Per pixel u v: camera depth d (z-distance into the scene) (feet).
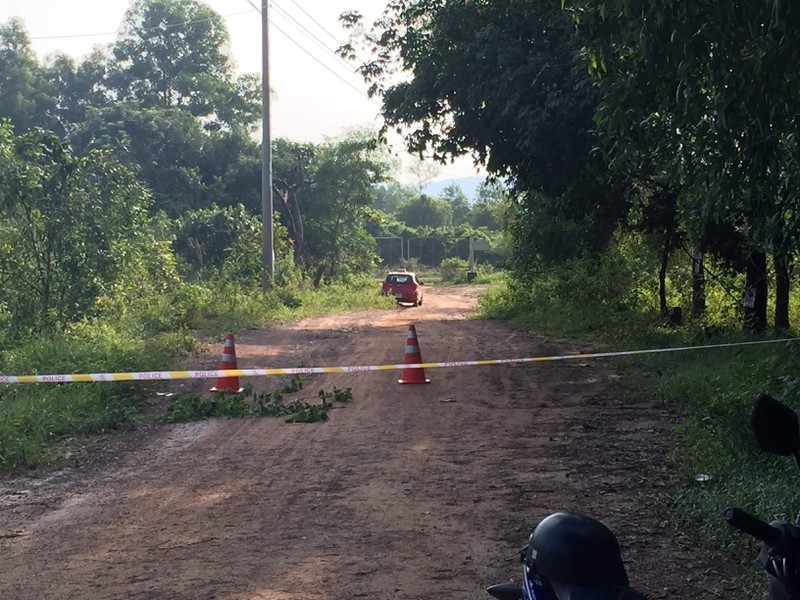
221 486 25.41
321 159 177.78
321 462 27.99
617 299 77.20
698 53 20.62
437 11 56.59
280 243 126.93
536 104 50.11
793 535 8.75
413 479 25.64
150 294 77.77
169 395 40.93
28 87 194.80
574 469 26.37
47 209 61.67
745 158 22.15
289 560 19.07
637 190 52.26
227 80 219.61
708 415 27.43
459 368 48.83
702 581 17.54
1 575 18.52
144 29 211.61
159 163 171.83
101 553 19.80
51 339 53.01
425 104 57.82
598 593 8.07
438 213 364.17
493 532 20.77
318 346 63.98
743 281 66.28
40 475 27.48
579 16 24.03
